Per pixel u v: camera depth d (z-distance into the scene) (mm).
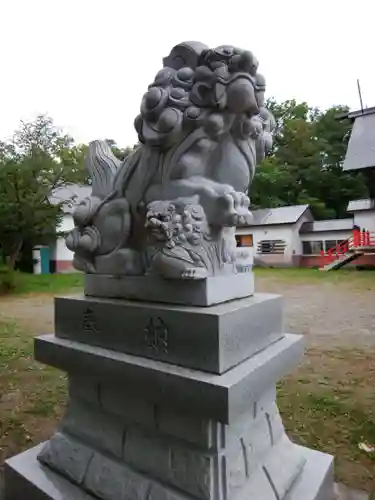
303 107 24469
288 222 17781
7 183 9742
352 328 5703
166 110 1355
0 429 2639
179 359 1323
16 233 10375
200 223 1355
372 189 15250
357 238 15250
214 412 1170
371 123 14523
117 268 1585
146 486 1413
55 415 2863
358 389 3309
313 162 21906
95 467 1562
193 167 1401
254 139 1475
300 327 5801
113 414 1565
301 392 3242
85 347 1567
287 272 14898
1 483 1942
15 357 4371
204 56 1337
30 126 12922
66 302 1682
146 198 1510
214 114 1340
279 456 1641
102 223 1637
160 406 1402
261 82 1325
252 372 1288
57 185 11328
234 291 1498
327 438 2443
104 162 1754
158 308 1376
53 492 1566
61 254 15500
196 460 1330
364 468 2104
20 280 11695
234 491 1333
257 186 21625
